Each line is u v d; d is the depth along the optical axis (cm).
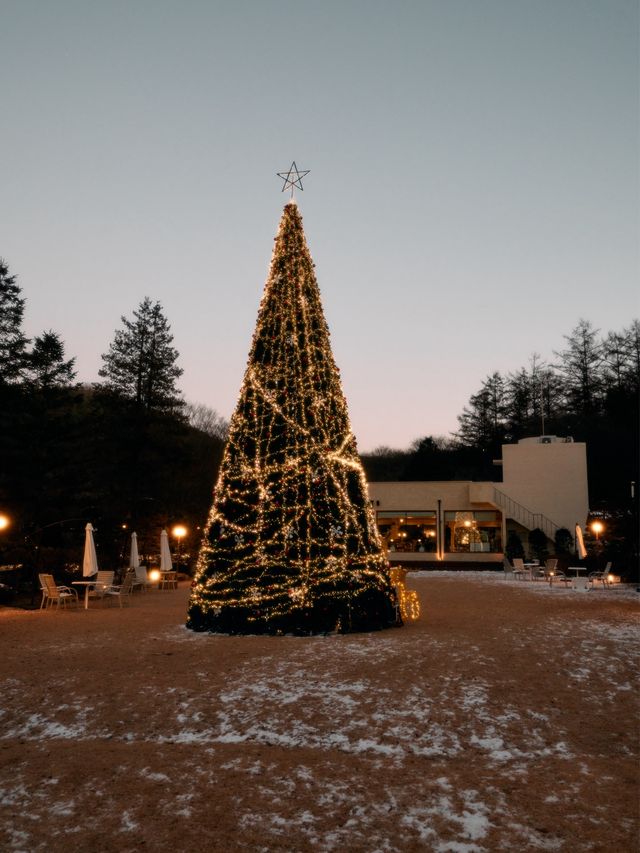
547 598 1920
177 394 4231
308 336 1421
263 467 1342
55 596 1794
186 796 551
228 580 1295
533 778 586
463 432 6512
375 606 1288
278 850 464
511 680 877
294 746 670
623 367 5428
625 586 2352
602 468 4716
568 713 756
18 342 3409
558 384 5744
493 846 466
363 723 725
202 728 720
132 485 3778
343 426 1393
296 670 934
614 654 1034
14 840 480
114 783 579
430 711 759
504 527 3612
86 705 793
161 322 4150
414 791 560
